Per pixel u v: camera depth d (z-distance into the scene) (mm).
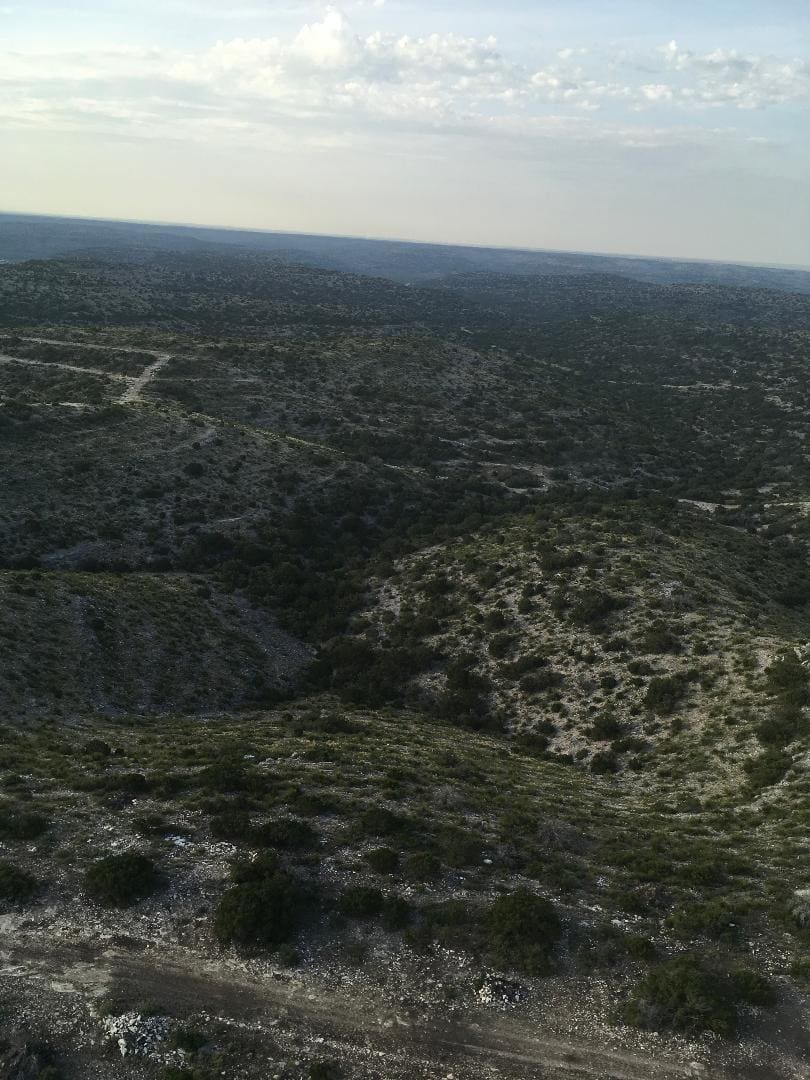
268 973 18641
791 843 25938
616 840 26578
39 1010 17328
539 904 20500
